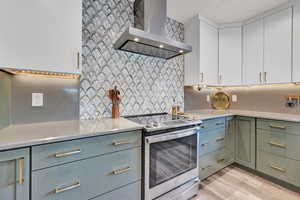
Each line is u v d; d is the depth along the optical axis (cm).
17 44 97
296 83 196
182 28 247
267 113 223
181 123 149
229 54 244
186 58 244
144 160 127
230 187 178
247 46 232
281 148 177
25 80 129
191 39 236
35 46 103
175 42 162
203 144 187
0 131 104
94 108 161
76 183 98
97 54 161
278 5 196
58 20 112
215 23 243
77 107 152
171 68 230
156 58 211
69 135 95
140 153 128
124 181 119
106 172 110
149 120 157
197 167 169
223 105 285
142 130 129
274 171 183
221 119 209
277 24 199
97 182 106
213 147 199
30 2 101
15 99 125
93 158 104
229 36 244
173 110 204
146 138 126
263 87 243
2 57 93
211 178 197
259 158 197
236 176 202
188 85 243
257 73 220
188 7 202
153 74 208
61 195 93
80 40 122
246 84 233
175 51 182
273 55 204
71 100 149
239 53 240
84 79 155
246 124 212
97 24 160
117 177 116
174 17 229
